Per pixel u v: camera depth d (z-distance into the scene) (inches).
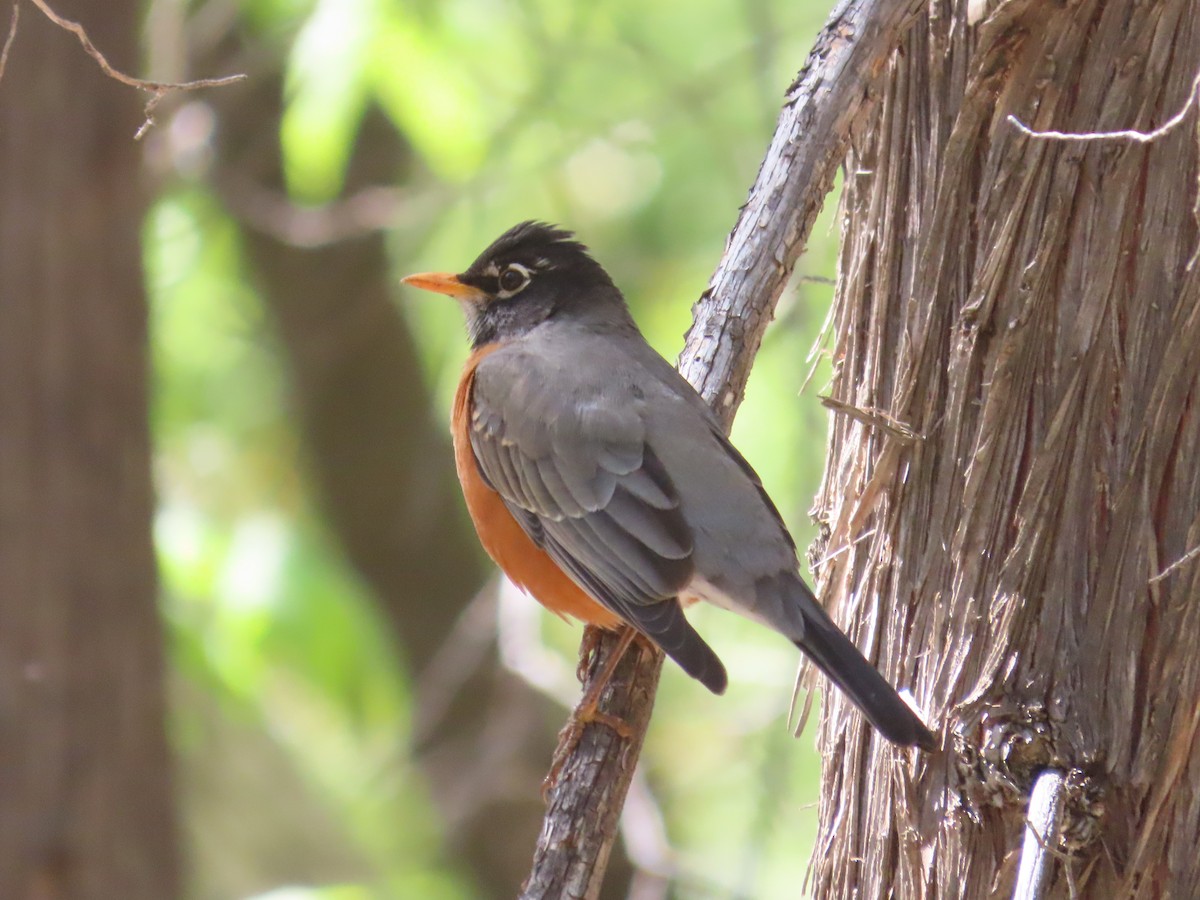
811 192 298.8
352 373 721.0
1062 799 241.9
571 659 676.7
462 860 684.7
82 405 404.5
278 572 549.0
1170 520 250.4
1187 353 250.1
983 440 261.6
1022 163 260.5
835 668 271.4
